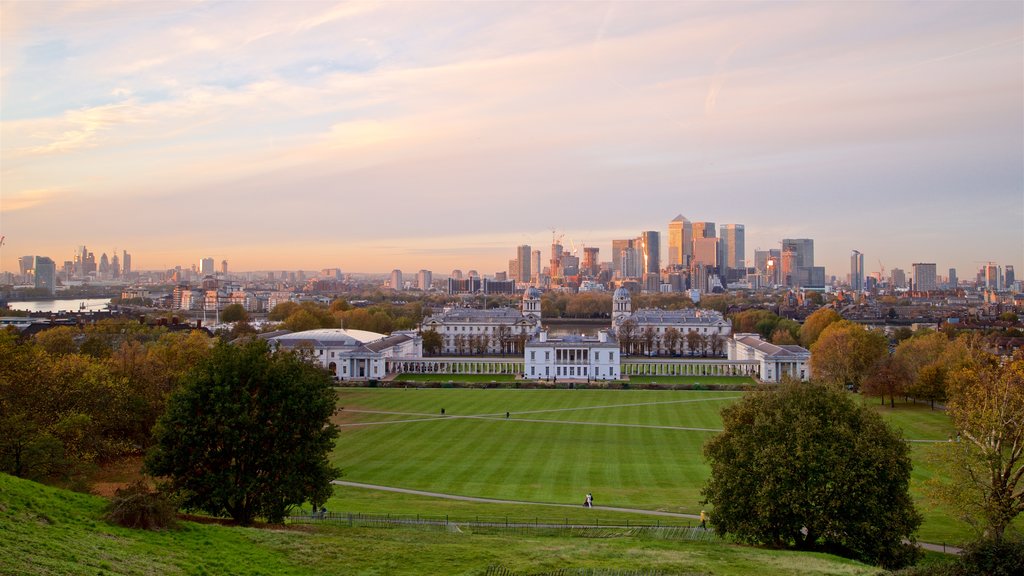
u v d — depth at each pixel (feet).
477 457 604.08
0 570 218.18
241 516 358.84
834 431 359.66
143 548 267.39
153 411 572.10
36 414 465.88
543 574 286.46
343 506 441.27
